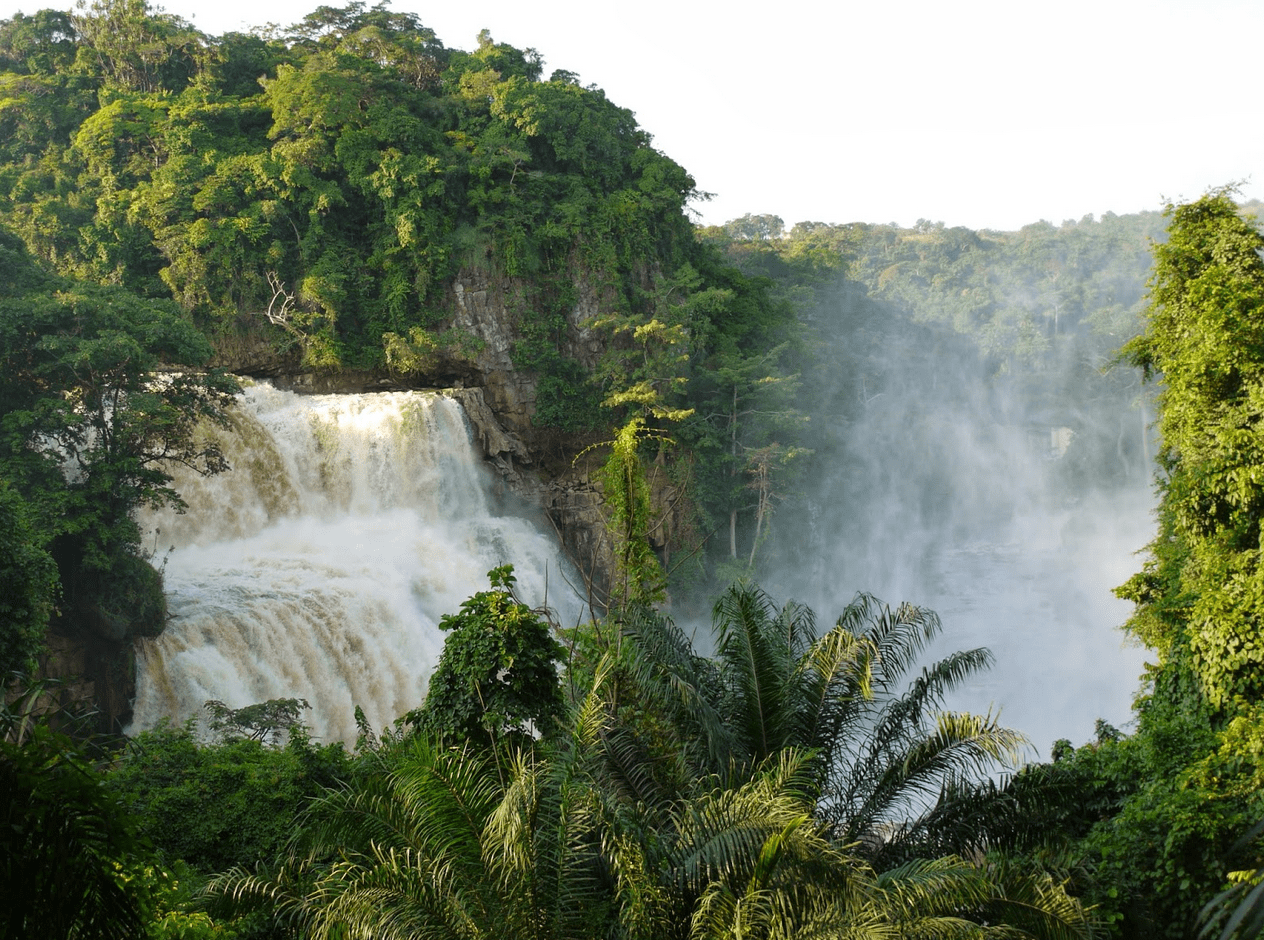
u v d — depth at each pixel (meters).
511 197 71.06
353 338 67.56
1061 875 15.32
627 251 74.31
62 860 6.60
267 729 32.12
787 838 11.26
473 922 10.89
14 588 26.78
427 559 53.22
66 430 39.62
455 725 16.97
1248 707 19.86
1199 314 25.41
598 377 69.94
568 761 13.21
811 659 17.47
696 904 11.58
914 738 17.31
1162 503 29.53
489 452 63.69
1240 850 15.15
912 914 11.92
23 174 68.81
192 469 50.12
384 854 12.19
